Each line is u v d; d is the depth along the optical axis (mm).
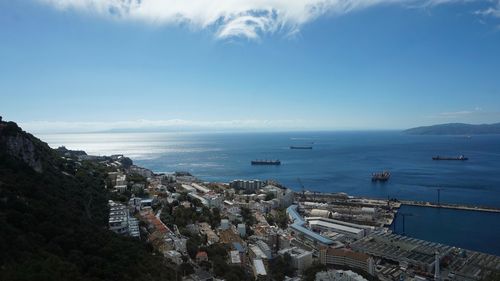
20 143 168625
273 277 181750
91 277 109188
